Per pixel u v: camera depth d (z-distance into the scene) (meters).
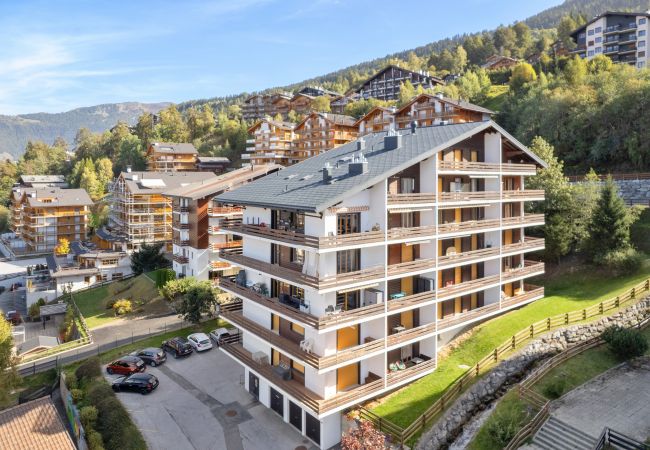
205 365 42.97
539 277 51.06
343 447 26.02
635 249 48.34
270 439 31.22
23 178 171.88
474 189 40.47
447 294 35.38
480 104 123.56
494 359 34.75
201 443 30.89
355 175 31.98
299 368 32.41
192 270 65.50
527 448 27.62
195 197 60.12
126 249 94.69
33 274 94.50
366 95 173.50
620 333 35.16
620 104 65.94
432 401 31.12
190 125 188.38
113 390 37.84
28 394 40.41
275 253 34.91
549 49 152.25
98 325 56.97
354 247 29.28
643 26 109.25
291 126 130.38
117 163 173.38
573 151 72.81
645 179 57.28
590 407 30.14
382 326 31.58
